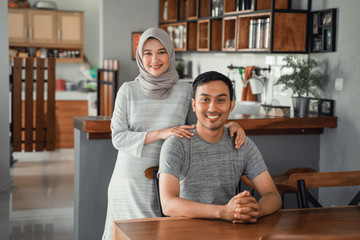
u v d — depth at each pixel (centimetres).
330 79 380
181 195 199
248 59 490
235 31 466
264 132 360
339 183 229
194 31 569
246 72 473
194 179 196
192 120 252
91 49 859
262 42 417
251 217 176
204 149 198
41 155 709
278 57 438
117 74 580
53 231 388
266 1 427
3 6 498
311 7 403
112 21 639
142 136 234
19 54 790
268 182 203
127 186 242
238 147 200
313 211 194
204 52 525
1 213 434
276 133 364
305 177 224
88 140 314
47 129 666
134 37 646
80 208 317
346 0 360
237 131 202
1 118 505
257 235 160
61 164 649
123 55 647
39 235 378
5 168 509
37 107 654
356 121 351
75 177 330
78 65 850
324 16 383
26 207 454
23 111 743
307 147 381
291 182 222
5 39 502
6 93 506
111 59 643
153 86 239
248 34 450
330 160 378
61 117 760
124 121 243
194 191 197
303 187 220
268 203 189
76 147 326
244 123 346
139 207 242
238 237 157
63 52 834
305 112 382
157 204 245
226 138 202
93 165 317
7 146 509
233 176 201
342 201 371
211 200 196
